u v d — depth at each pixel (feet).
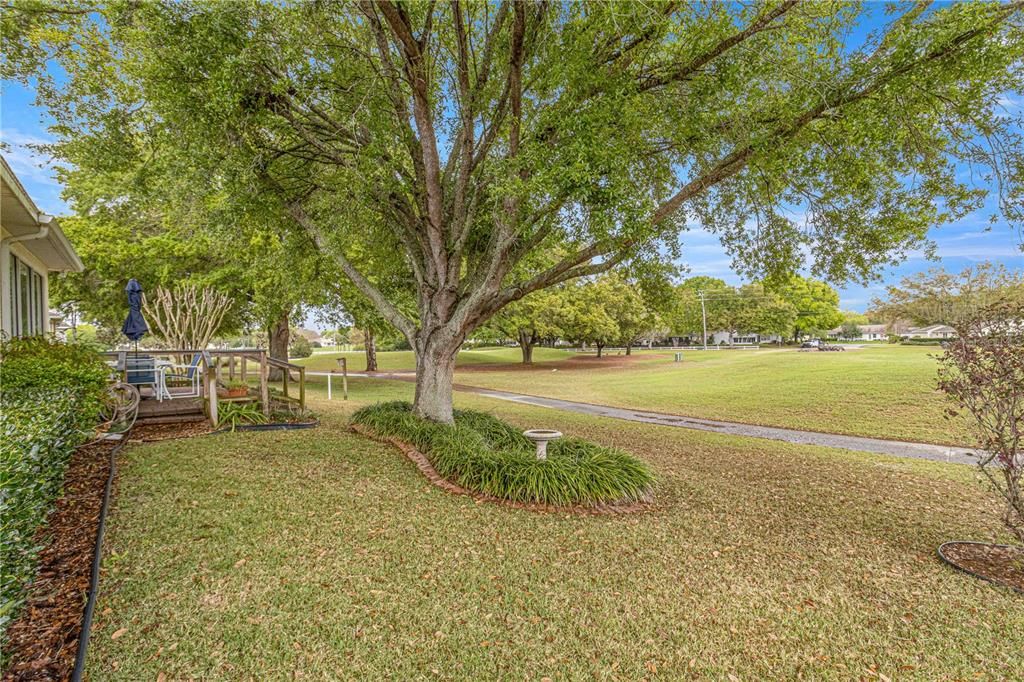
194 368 33.22
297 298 46.26
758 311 158.61
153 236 52.29
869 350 95.76
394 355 142.41
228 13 18.19
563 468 18.78
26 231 24.56
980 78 17.07
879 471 24.95
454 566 12.59
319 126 23.58
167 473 17.98
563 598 11.39
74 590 10.19
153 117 23.54
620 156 17.42
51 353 21.02
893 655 9.80
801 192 23.39
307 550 12.79
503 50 22.27
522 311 103.09
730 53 19.07
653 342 211.82
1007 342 13.28
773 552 14.53
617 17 17.57
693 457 27.43
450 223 26.81
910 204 21.61
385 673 8.54
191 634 9.17
